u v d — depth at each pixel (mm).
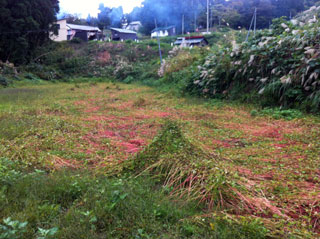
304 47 7016
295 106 6543
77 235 1766
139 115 6648
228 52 9484
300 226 1946
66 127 5039
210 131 4969
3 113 6281
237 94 8383
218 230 1861
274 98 7062
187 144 3266
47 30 24703
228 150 3799
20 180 2547
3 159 3141
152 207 2131
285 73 7180
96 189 2396
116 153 3725
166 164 2869
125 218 2002
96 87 16156
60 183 2516
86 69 25812
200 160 2889
